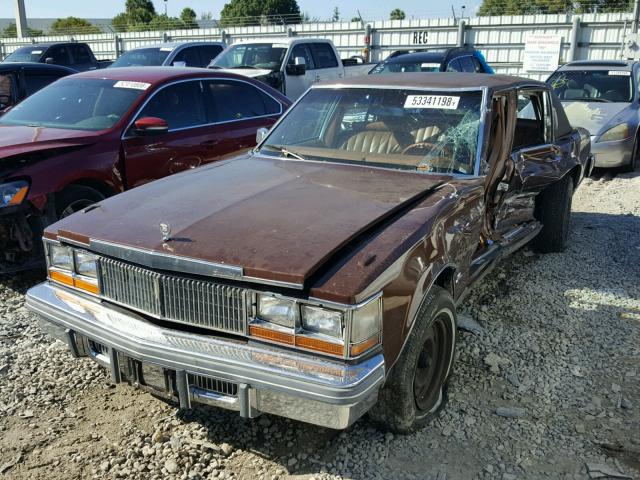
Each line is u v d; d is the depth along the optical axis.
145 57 13.41
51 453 2.95
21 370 3.69
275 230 2.75
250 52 12.04
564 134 5.79
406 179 3.58
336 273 2.48
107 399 3.42
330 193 3.25
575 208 7.68
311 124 4.32
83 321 2.89
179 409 3.31
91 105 5.94
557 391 3.54
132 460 2.91
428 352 3.09
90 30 35.41
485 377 3.67
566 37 18.88
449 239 3.12
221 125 6.52
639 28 16.77
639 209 7.57
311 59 12.29
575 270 5.48
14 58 15.05
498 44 19.95
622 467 2.90
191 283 2.62
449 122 3.92
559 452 3.01
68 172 5.08
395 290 2.58
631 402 3.44
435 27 20.80
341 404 2.35
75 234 2.96
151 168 5.78
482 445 3.05
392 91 4.21
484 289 5.01
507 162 4.34
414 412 3.02
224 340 2.59
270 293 2.47
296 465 2.89
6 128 5.71
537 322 4.42
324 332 2.43
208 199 3.21
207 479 2.80
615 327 4.35
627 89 10.05
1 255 4.90
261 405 2.54
